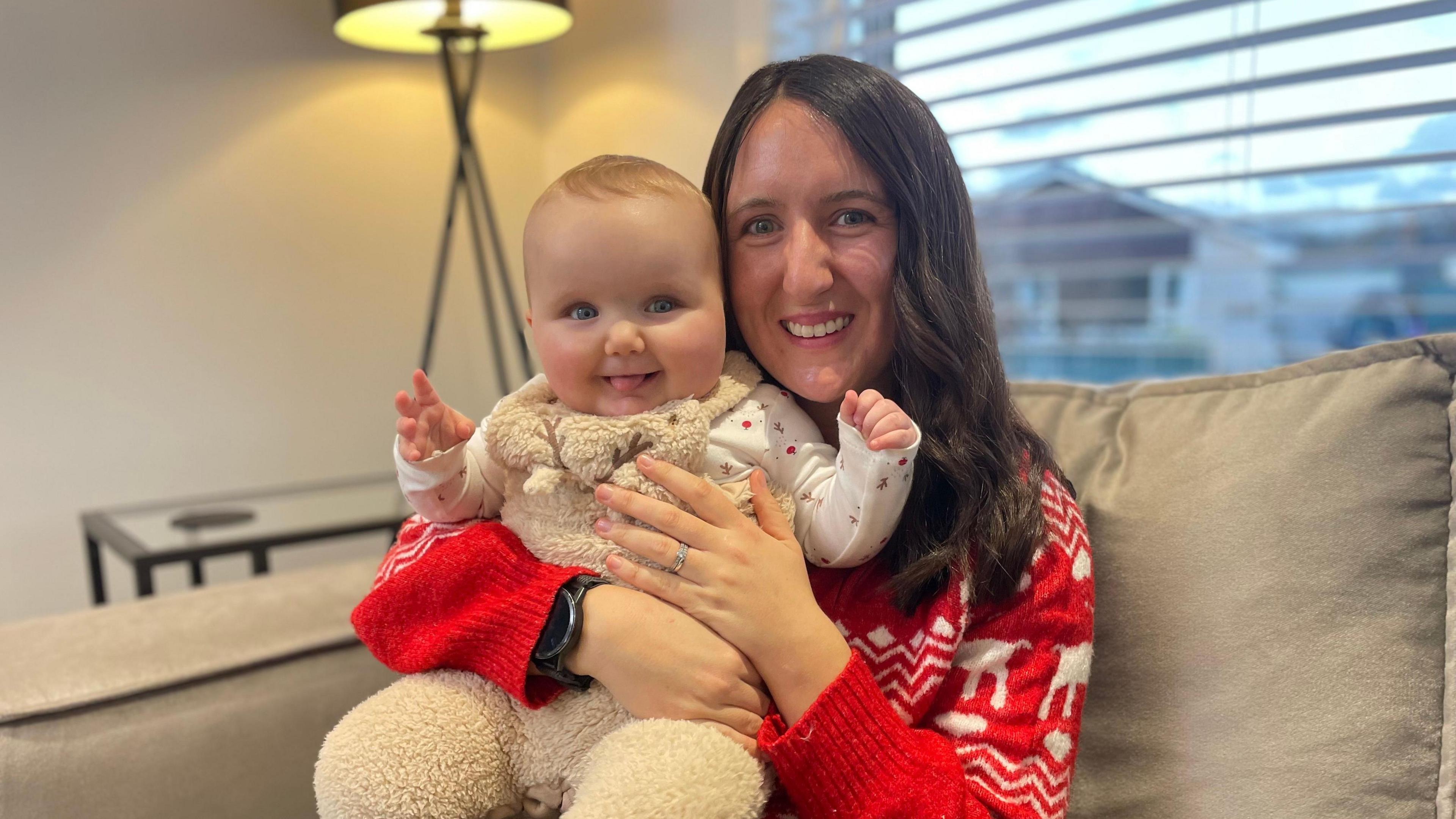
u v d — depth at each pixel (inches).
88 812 35.7
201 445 81.0
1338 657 28.1
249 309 82.4
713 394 31.0
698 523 28.0
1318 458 30.4
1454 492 28.6
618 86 86.7
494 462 30.8
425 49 80.0
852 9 69.3
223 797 38.9
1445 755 26.6
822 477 30.9
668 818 23.4
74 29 72.6
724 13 74.7
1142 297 67.9
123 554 60.5
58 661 39.0
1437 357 29.9
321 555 87.9
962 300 32.0
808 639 27.2
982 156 68.1
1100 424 37.9
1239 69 54.2
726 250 32.8
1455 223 52.6
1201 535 31.5
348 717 27.5
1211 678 29.8
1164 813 29.5
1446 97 46.8
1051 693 28.4
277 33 81.7
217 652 40.8
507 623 27.6
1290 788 27.4
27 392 73.4
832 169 30.1
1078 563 30.4
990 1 64.6
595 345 28.8
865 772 25.8
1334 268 58.2
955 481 30.7
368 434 90.0
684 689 26.5
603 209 28.6
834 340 31.9
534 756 27.8
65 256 73.9
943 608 29.4
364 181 87.5
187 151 78.3
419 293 91.8
